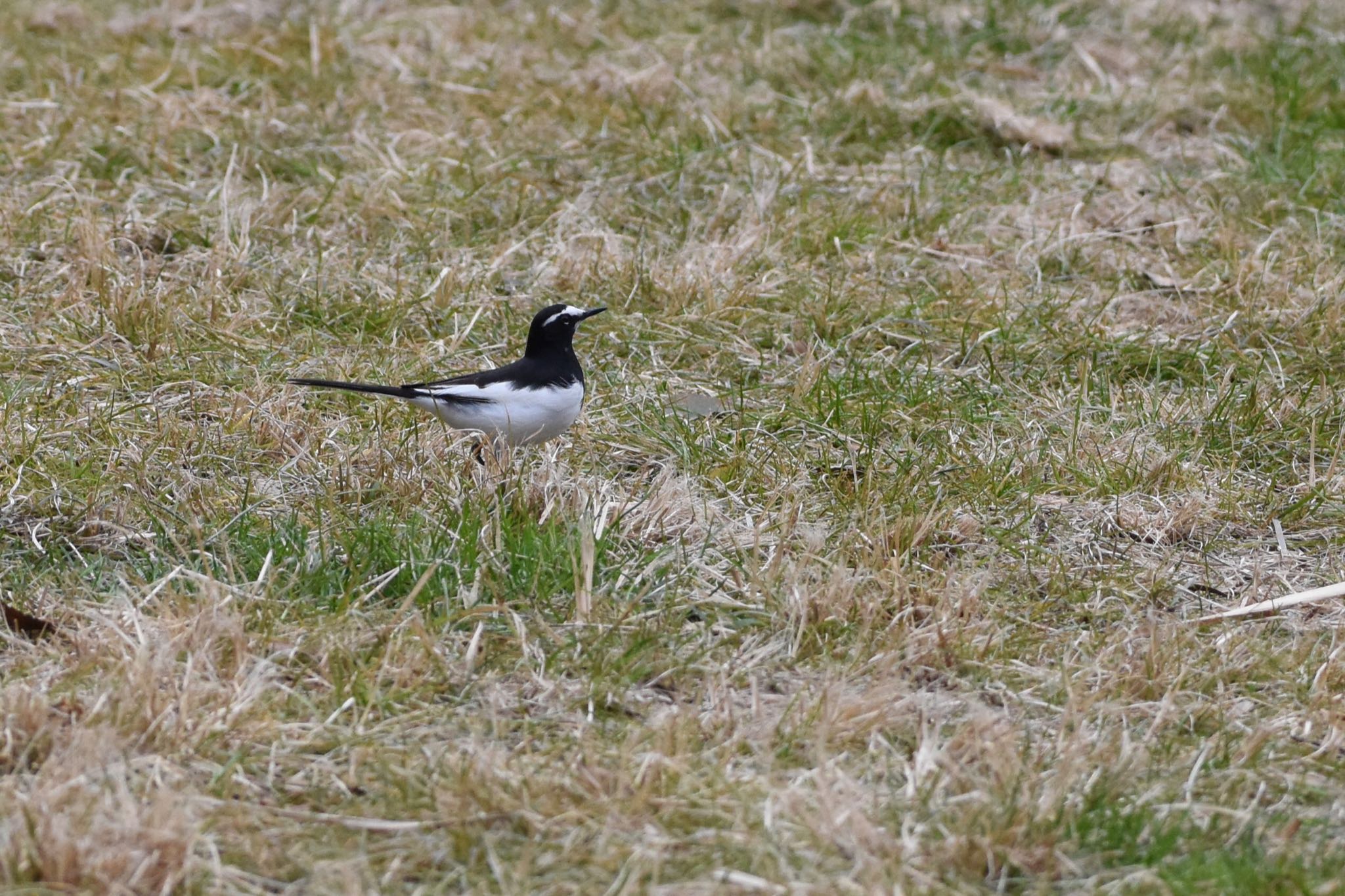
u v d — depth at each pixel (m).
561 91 17.20
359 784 7.11
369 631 8.30
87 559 8.94
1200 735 7.82
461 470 10.13
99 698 7.42
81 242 13.13
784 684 8.14
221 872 6.38
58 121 15.84
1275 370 12.45
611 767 7.25
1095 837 6.81
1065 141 16.61
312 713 7.62
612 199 14.98
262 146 15.41
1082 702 7.94
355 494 9.84
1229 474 10.74
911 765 7.38
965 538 9.79
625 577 8.95
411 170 15.23
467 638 8.30
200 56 17.80
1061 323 13.10
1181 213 15.24
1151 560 9.73
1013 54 19.20
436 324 12.72
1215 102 17.86
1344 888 6.34
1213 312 13.38
